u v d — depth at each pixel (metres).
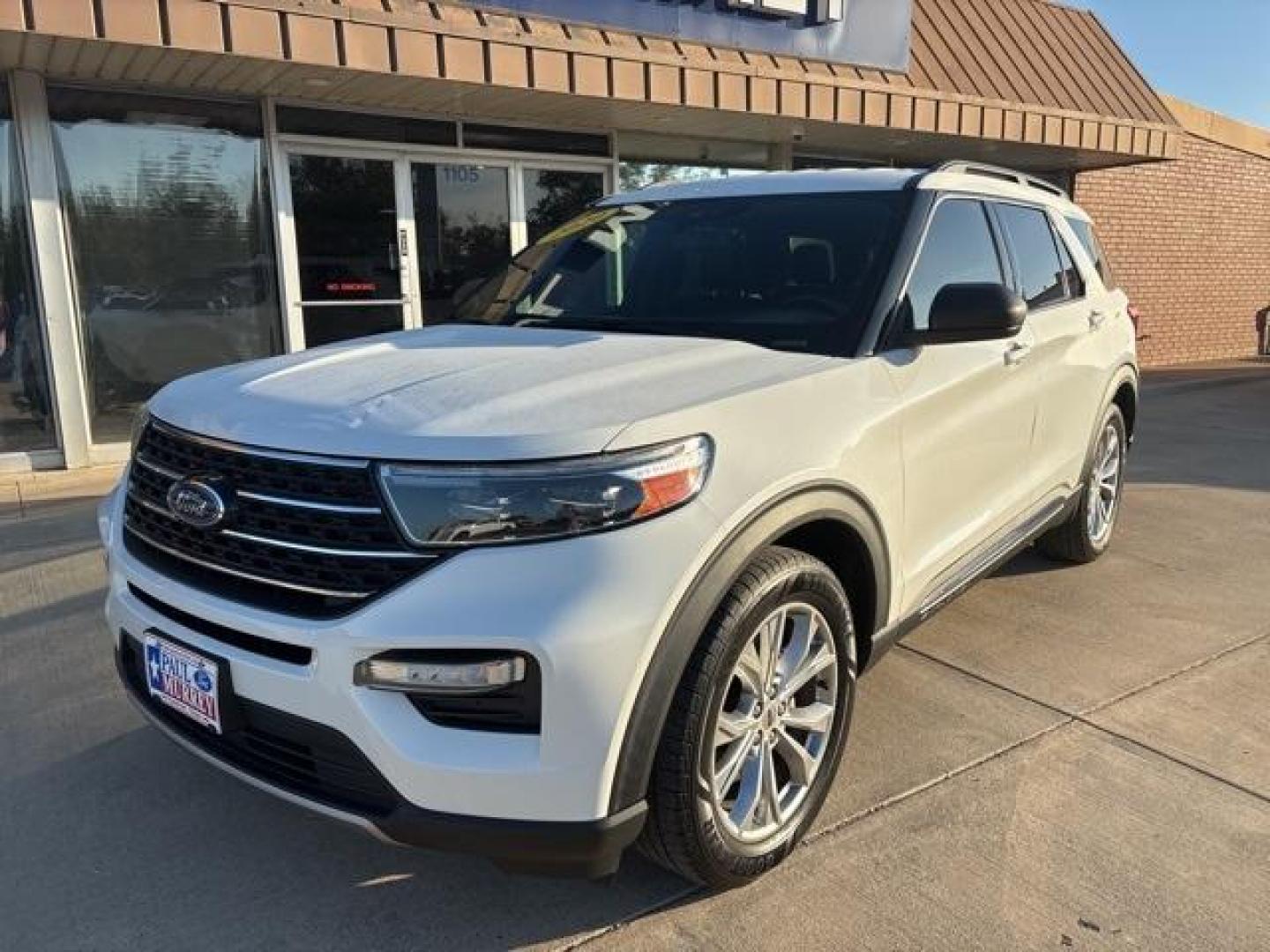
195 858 2.77
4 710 3.63
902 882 2.63
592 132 10.34
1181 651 4.16
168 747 3.36
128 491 2.82
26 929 2.48
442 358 2.82
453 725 2.10
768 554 2.49
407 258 9.27
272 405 2.45
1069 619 4.50
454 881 2.66
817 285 3.25
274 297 8.64
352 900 2.59
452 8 7.86
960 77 11.64
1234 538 5.84
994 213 4.02
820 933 2.45
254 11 6.85
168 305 8.17
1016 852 2.77
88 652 4.12
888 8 10.78
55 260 7.54
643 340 3.02
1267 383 13.39
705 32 9.38
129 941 2.44
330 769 2.21
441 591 2.06
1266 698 3.72
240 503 2.31
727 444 2.38
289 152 8.52
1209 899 2.57
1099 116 12.48
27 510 6.39
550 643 2.04
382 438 2.18
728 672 2.35
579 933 2.46
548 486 2.11
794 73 9.72
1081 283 4.80
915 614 3.23
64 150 7.59
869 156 12.68
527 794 2.08
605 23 8.75
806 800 2.72
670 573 2.18
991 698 3.71
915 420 3.06
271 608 2.22
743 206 3.71
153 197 7.98
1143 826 2.89
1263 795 3.06
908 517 3.08
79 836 2.87
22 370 7.64
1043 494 4.30
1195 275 16.30
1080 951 2.38
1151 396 12.28
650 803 2.31
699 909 2.54
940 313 2.99
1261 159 16.75
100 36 6.34
